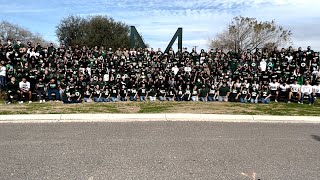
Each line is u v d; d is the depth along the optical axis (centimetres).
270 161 648
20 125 983
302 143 793
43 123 1019
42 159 644
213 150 718
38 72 1688
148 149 719
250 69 2041
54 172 575
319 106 1559
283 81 1784
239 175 570
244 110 1351
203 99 1711
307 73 1928
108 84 1720
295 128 983
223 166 614
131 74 1834
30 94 1582
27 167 598
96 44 5881
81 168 595
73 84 1623
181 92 1708
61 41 6162
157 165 615
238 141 802
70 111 1253
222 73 1911
